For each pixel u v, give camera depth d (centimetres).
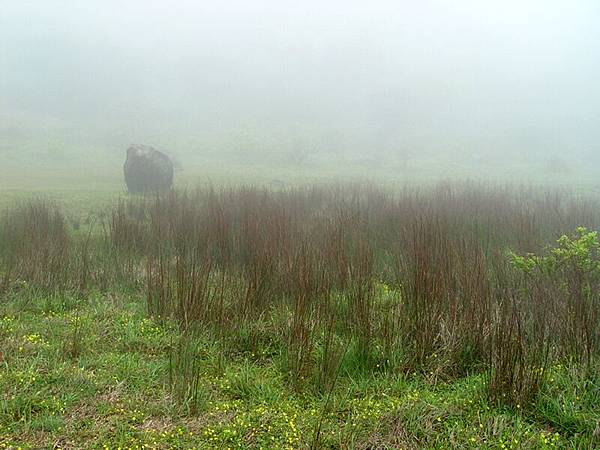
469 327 566
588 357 502
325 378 507
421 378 534
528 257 780
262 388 509
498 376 477
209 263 800
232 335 618
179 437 428
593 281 662
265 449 414
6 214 1255
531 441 418
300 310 564
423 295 586
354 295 635
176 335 620
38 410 464
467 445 416
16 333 614
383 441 423
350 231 988
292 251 745
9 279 780
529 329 584
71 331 630
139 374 529
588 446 405
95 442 420
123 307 733
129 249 978
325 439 423
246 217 1002
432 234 787
